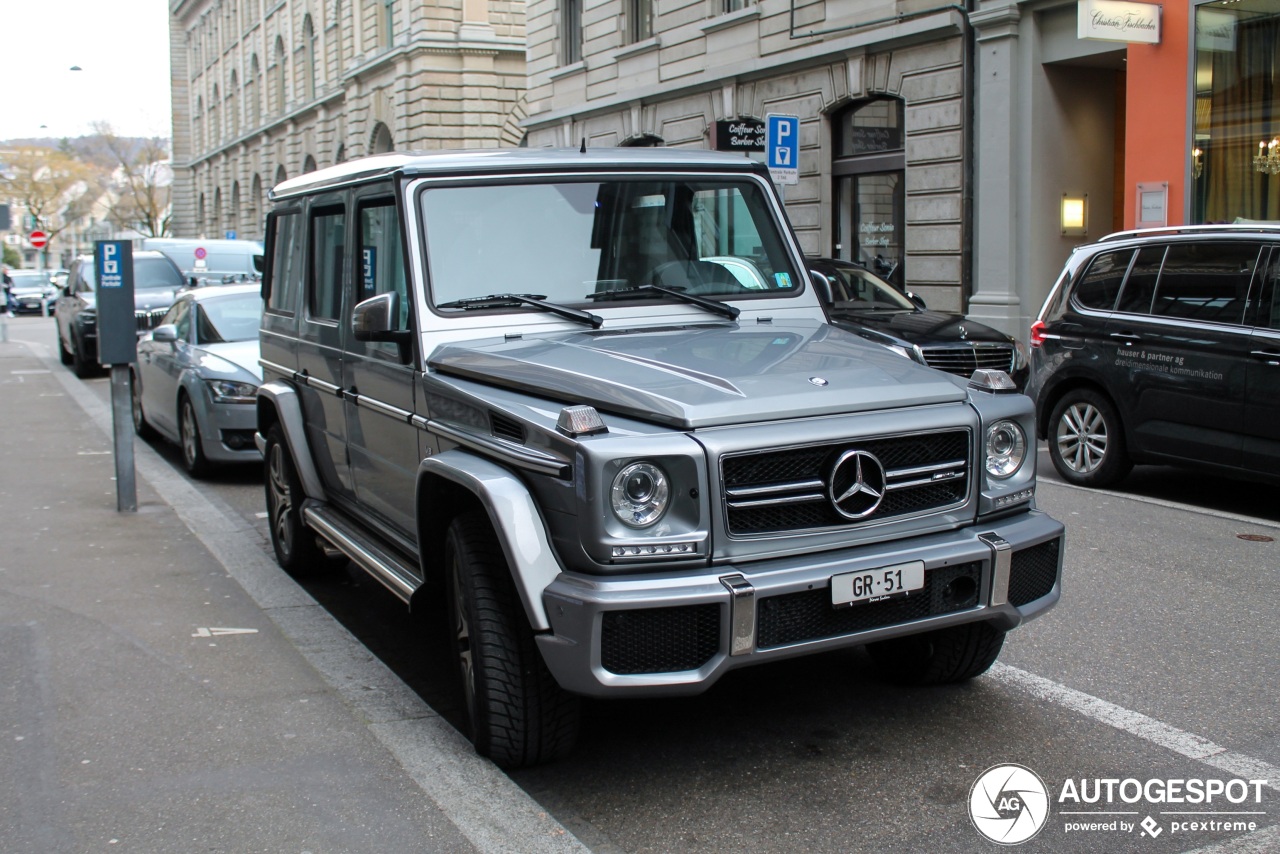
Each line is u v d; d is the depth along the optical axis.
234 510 8.91
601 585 3.53
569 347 4.41
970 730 4.41
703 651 3.59
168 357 10.97
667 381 3.88
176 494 9.39
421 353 4.61
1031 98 15.31
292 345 6.41
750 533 3.67
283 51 50.78
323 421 5.99
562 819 3.77
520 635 3.90
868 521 3.82
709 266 5.17
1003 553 3.92
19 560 7.16
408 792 3.91
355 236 5.36
